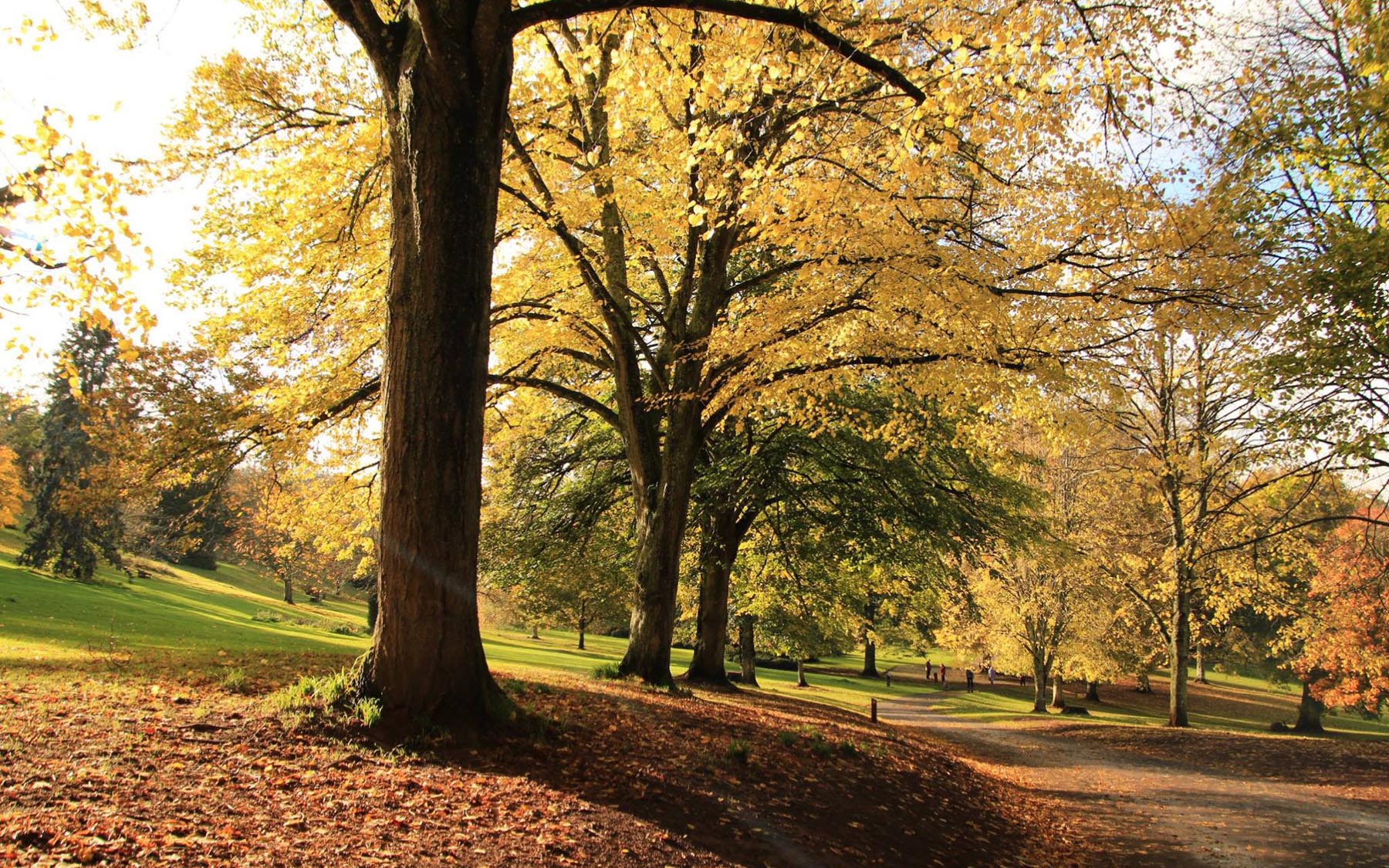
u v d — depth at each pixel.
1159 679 52.06
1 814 3.89
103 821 4.07
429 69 6.51
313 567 39.91
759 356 10.60
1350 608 19.86
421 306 6.71
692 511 17.02
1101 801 13.07
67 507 10.83
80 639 11.35
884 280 9.48
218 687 7.66
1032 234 10.36
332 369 11.73
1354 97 10.12
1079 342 10.77
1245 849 9.91
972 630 32.44
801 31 7.32
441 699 6.76
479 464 7.03
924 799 10.38
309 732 6.18
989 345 9.90
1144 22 8.00
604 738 8.10
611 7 6.95
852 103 9.48
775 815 7.50
